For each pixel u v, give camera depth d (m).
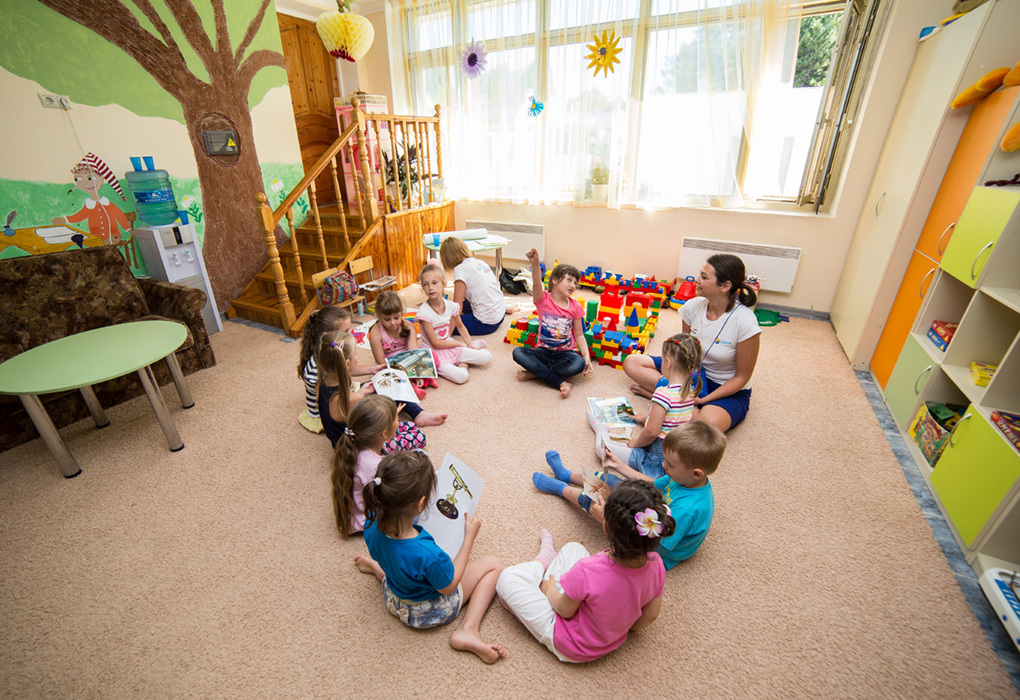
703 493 1.46
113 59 2.94
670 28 3.35
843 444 2.14
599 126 3.84
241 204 3.85
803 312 3.65
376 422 1.55
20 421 2.21
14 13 2.53
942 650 1.28
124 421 2.40
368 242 3.83
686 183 3.74
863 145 3.09
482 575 1.42
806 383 2.66
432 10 4.18
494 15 3.89
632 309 2.98
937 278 2.07
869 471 1.96
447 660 1.27
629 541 1.05
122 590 1.49
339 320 2.13
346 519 1.61
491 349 3.15
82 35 2.79
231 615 1.41
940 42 2.41
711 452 1.35
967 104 2.03
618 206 3.99
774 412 2.39
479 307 3.23
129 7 2.96
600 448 1.99
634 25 3.44
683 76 3.43
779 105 3.37
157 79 3.17
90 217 2.97
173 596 1.47
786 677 1.21
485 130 4.34
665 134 3.65
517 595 1.30
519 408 2.44
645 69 3.57
